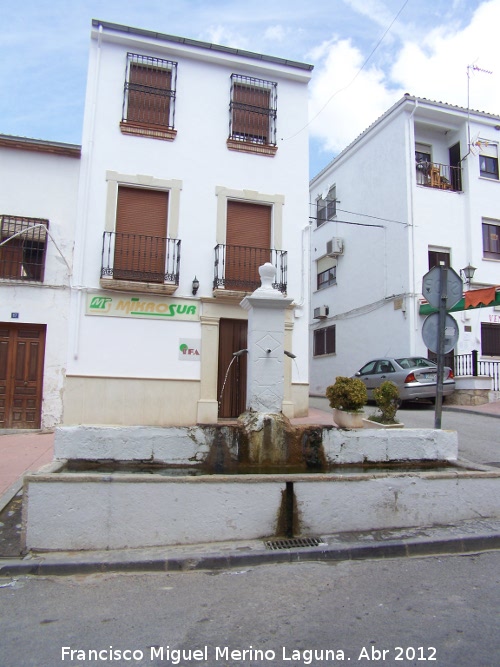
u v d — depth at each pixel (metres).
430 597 3.78
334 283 20.62
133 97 11.91
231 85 12.52
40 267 10.89
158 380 11.18
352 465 6.14
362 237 18.72
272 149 12.50
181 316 11.47
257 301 6.32
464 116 16.94
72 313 10.91
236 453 5.94
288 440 6.03
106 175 11.41
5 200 10.88
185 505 4.77
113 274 11.10
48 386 10.66
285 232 12.42
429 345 6.93
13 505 5.87
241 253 12.12
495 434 9.63
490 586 3.99
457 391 14.17
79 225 11.13
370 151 18.48
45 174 11.15
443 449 6.36
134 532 4.66
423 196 16.41
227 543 4.77
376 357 17.38
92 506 4.64
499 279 16.84
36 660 2.97
